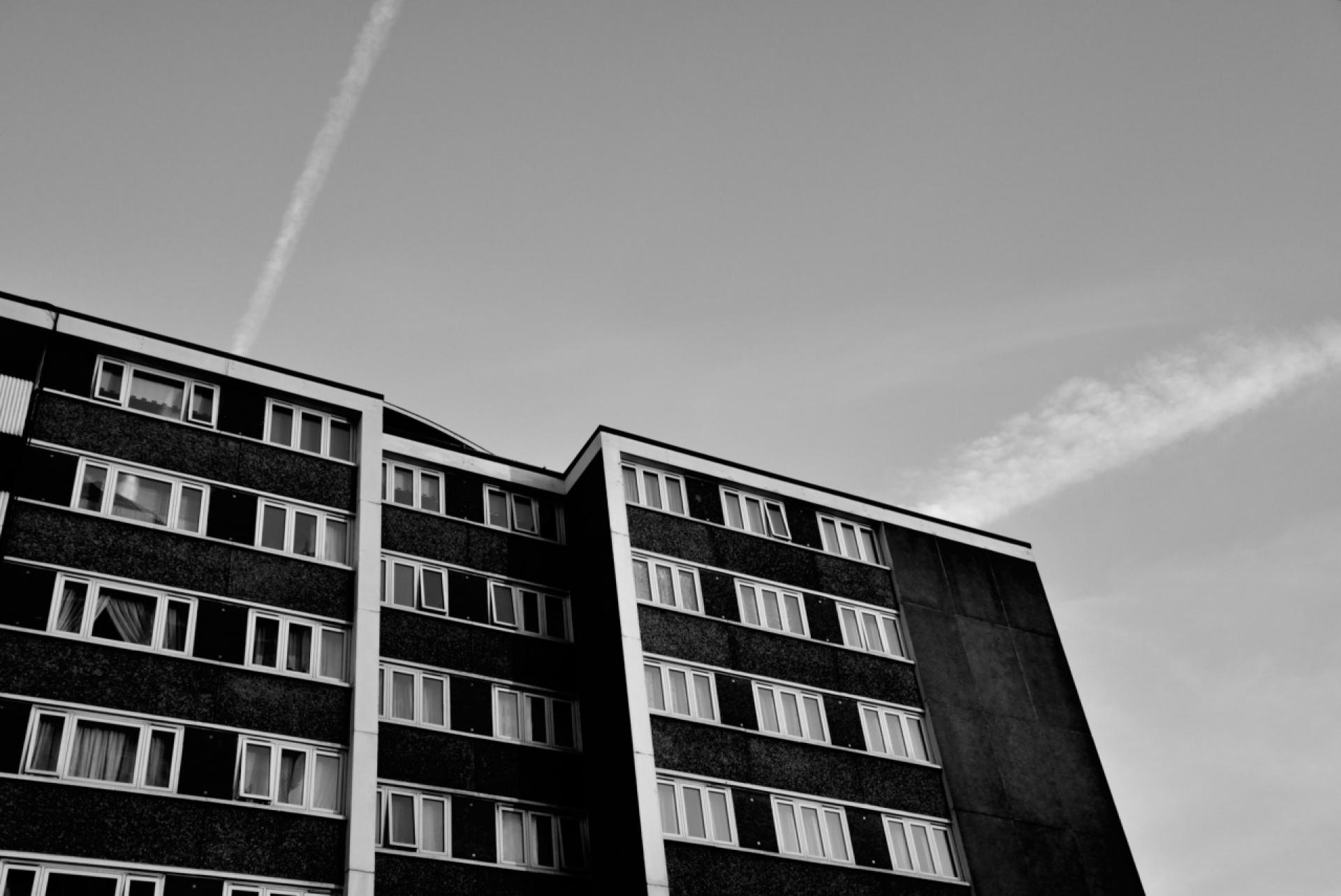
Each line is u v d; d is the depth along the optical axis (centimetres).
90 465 3123
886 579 4034
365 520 3409
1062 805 3700
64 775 2656
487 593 3603
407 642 3362
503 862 3116
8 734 2647
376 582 3303
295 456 3459
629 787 3152
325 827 2869
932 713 3728
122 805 2673
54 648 2803
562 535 3869
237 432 3409
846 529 4119
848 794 3438
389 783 3081
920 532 4222
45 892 2509
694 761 3275
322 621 3191
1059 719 3925
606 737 3325
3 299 3244
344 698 3084
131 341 3366
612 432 3894
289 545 3284
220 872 2691
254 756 2889
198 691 2908
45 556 2920
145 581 3009
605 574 3588
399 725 3192
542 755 3347
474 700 3362
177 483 3222
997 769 3691
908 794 3525
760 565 3828
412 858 3000
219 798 2786
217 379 3459
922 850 3438
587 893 3167
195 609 3031
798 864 3231
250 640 3056
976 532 4347
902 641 3906
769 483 4059
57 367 3234
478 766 3234
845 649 3762
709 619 3600
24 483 3000
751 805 3278
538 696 3469
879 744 3606
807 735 3506
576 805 3306
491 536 3738
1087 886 3553
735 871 3128
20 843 2531
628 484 3806
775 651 3641
